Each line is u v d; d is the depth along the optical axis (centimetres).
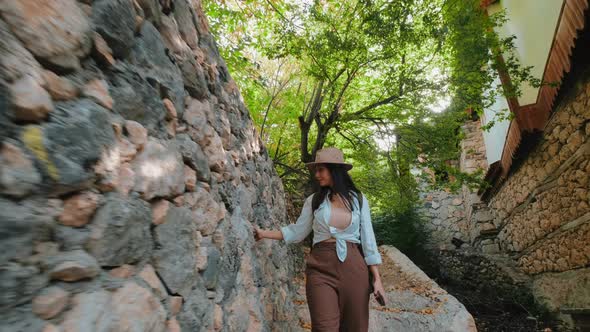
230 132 217
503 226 873
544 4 526
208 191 150
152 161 100
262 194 307
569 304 555
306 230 207
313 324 177
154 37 112
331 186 200
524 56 620
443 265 922
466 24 496
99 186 75
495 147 828
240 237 193
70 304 63
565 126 507
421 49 557
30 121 59
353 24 531
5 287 51
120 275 80
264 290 236
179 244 111
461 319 352
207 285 133
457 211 1141
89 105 74
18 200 55
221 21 489
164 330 94
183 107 134
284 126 714
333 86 596
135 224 86
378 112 669
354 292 180
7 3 57
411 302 412
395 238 961
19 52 58
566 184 531
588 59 432
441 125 601
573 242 532
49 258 60
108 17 84
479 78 521
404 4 466
